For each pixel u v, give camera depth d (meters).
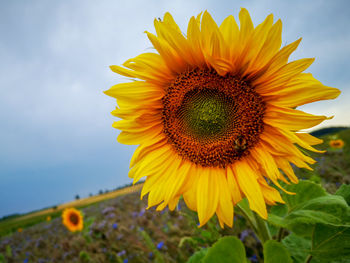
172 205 0.21
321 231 0.18
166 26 0.17
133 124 0.21
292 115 0.17
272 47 0.16
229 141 0.20
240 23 0.16
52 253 0.70
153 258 0.41
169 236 0.44
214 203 0.19
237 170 0.20
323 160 0.72
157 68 0.20
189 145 0.22
